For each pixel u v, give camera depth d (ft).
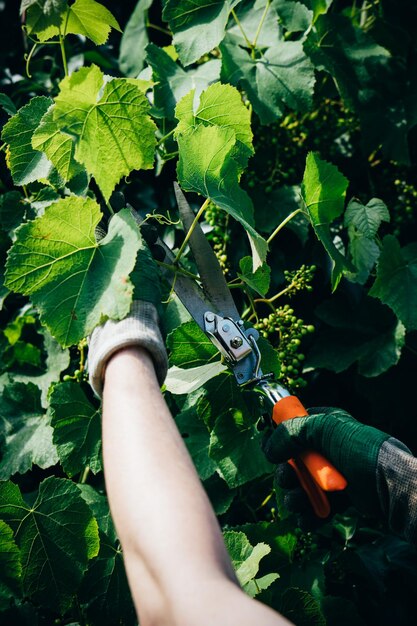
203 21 4.15
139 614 1.65
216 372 3.32
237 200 3.19
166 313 4.08
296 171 4.96
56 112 2.71
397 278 4.34
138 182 4.89
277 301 4.72
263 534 4.13
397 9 4.88
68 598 3.59
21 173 3.55
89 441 3.84
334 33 4.62
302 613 3.68
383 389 4.68
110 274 2.52
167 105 4.22
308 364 4.58
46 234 2.63
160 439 1.81
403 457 2.72
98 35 3.51
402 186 4.96
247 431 3.72
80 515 3.59
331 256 3.63
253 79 4.35
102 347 2.12
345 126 4.99
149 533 1.62
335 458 2.90
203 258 3.08
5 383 4.56
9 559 3.50
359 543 4.70
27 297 4.91
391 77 4.71
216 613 1.48
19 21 5.46
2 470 4.25
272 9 4.60
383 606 4.55
